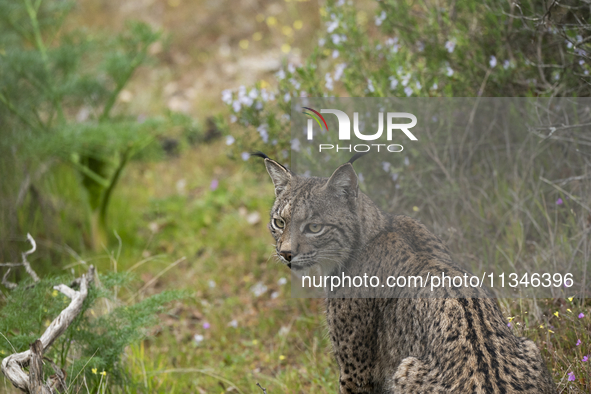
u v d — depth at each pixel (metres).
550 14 7.49
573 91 8.05
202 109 15.63
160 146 13.34
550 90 8.05
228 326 9.69
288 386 7.98
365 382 6.56
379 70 9.46
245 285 10.74
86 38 12.83
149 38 12.21
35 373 5.93
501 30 8.61
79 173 11.70
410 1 10.59
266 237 11.66
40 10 12.93
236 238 11.92
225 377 8.48
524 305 7.35
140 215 12.86
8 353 6.83
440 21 9.46
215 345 9.45
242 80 16.34
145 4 20.39
